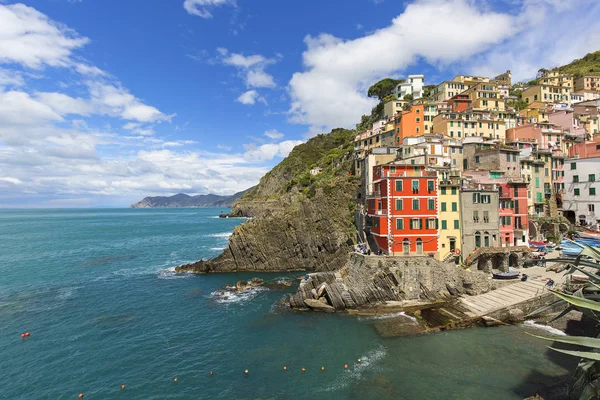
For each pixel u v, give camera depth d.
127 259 87.38
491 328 38.06
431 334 37.31
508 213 53.69
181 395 28.34
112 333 40.56
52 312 47.59
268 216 79.44
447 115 87.56
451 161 68.94
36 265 79.75
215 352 35.62
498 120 85.81
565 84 127.62
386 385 28.47
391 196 50.91
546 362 30.52
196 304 51.12
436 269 47.22
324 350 35.19
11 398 28.09
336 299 46.59
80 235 143.75
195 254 94.69
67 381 30.50
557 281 43.19
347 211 75.19
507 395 26.19
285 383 29.59
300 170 199.00
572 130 86.56
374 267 48.03
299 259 76.19
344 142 151.50
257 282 62.19
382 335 37.94
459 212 52.22
